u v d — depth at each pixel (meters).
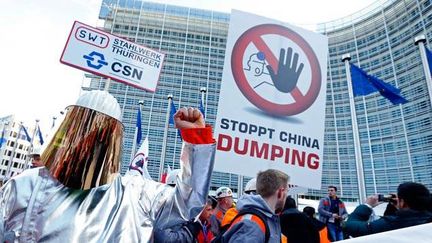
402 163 30.42
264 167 3.35
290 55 3.81
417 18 29.25
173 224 1.42
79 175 1.37
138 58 3.83
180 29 53.44
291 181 3.45
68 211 1.26
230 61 3.50
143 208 1.43
